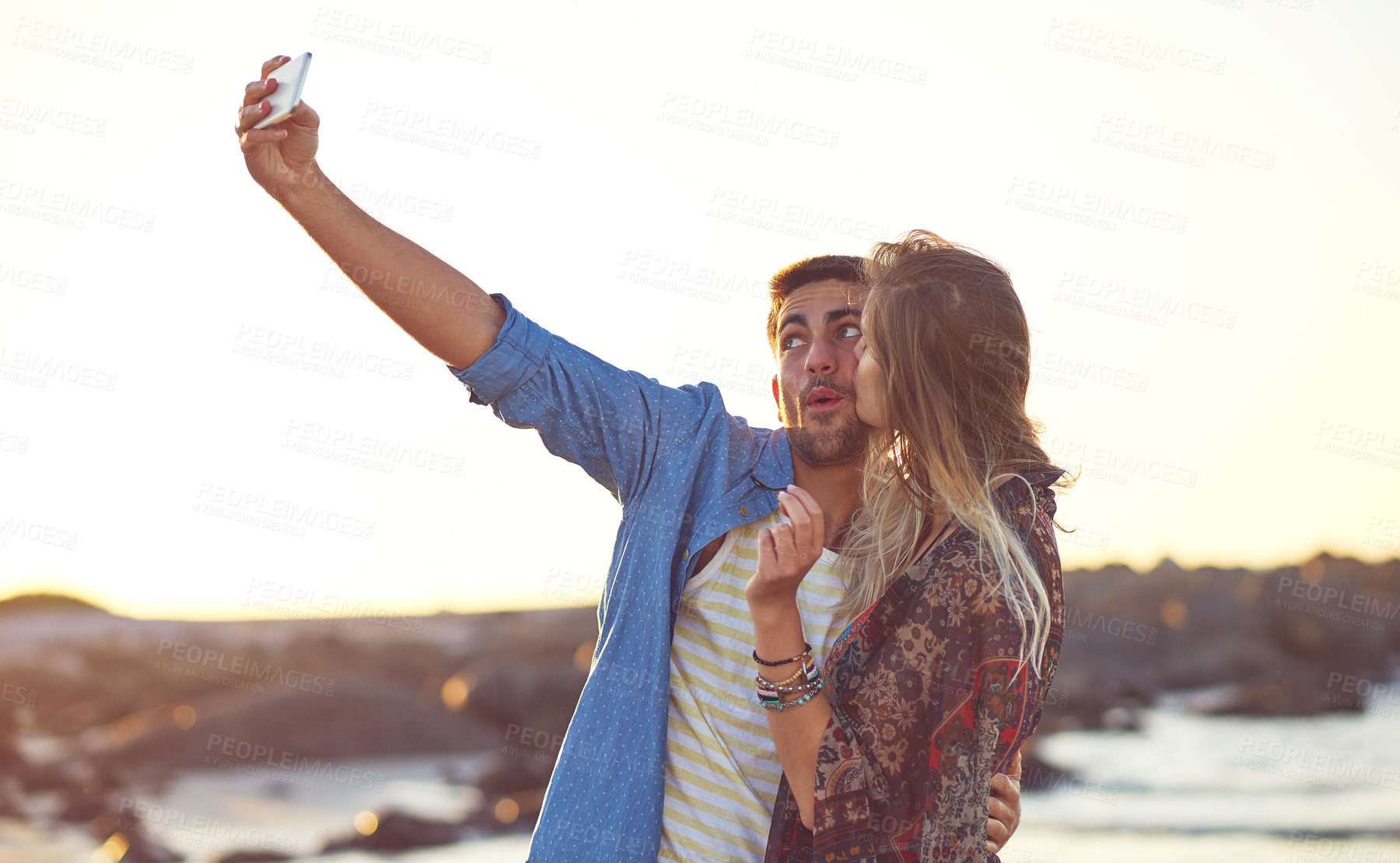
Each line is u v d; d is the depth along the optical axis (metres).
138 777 15.61
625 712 2.19
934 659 1.77
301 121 2.04
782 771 2.18
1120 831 11.60
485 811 13.38
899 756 1.76
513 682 22.23
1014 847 10.77
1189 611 28.52
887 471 2.16
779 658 1.77
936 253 1.94
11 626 27.95
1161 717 22.39
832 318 2.32
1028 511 1.85
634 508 2.29
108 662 24.97
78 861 11.23
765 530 1.75
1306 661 26.50
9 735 19.09
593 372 2.26
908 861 1.72
